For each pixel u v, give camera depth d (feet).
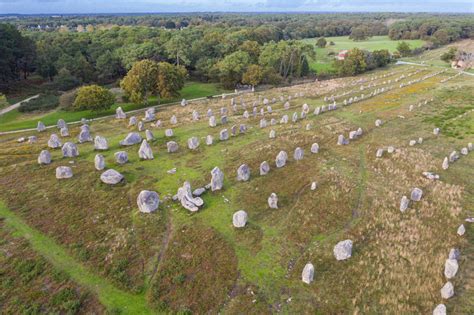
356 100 229.66
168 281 80.38
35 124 200.54
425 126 178.91
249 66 299.58
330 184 120.47
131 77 231.50
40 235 95.30
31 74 323.78
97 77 310.24
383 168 133.18
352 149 150.92
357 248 90.68
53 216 102.53
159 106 238.89
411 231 96.63
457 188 118.21
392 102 224.12
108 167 131.75
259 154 143.84
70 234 95.20
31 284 79.51
